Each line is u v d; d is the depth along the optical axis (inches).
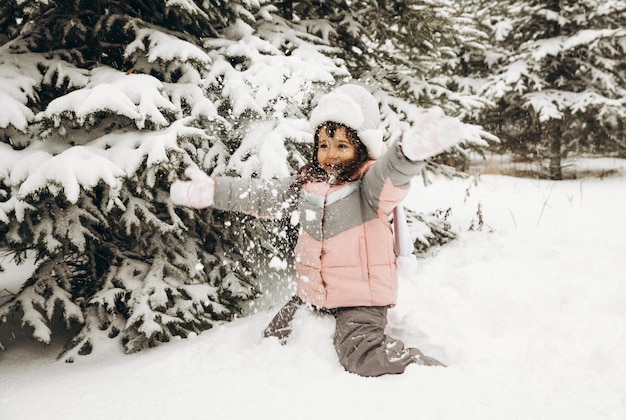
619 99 382.6
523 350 81.0
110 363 91.4
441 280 125.6
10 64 106.0
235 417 61.0
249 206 86.1
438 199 273.3
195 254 120.0
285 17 172.7
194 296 108.0
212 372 75.5
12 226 94.0
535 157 446.9
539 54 371.2
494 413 59.7
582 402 61.5
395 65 190.5
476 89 409.7
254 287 128.8
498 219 215.0
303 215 83.6
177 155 95.9
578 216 210.1
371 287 79.4
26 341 108.2
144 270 111.2
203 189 84.4
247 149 110.2
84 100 88.2
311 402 63.7
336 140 81.2
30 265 163.9
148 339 97.3
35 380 83.5
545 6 389.1
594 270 125.2
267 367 75.6
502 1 417.4
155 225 104.3
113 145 96.0
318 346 79.8
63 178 83.0
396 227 85.6
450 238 180.5
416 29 179.9
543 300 106.7
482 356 78.4
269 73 115.0
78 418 62.9
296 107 121.3
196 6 112.5
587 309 99.5
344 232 80.3
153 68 117.6
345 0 178.2
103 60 126.5
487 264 136.2
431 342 84.6
